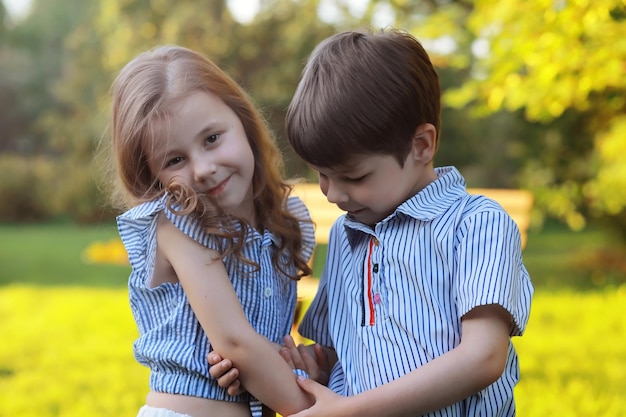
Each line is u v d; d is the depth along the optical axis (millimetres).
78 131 13914
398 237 1521
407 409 1395
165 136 1587
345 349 1605
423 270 1484
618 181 7520
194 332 1610
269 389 1546
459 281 1441
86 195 14180
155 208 1601
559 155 8594
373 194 1468
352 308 1578
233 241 1627
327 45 1536
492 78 4348
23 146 16516
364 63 1447
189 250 1590
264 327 1690
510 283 1410
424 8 6902
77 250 11164
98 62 13555
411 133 1467
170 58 1691
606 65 3852
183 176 1606
